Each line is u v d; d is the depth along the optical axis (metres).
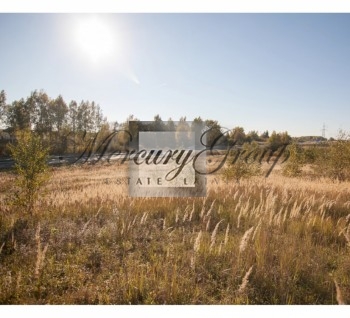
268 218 7.93
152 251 6.25
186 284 4.91
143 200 10.10
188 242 6.70
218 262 5.75
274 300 4.63
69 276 5.23
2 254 6.09
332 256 6.11
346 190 12.16
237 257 5.63
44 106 41.72
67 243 6.67
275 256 5.91
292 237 6.73
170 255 5.91
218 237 7.07
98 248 6.41
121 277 5.08
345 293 4.71
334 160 18.73
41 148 9.57
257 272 5.16
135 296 4.63
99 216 8.63
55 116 43.09
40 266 5.18
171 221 8.32
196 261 5.62
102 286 4.91
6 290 4.71
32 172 9.20
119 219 8.26
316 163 21.41
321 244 6.77
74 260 5.88
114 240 6.85
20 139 9.41
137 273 4.93
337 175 18.62
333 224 7.96
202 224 7.96
